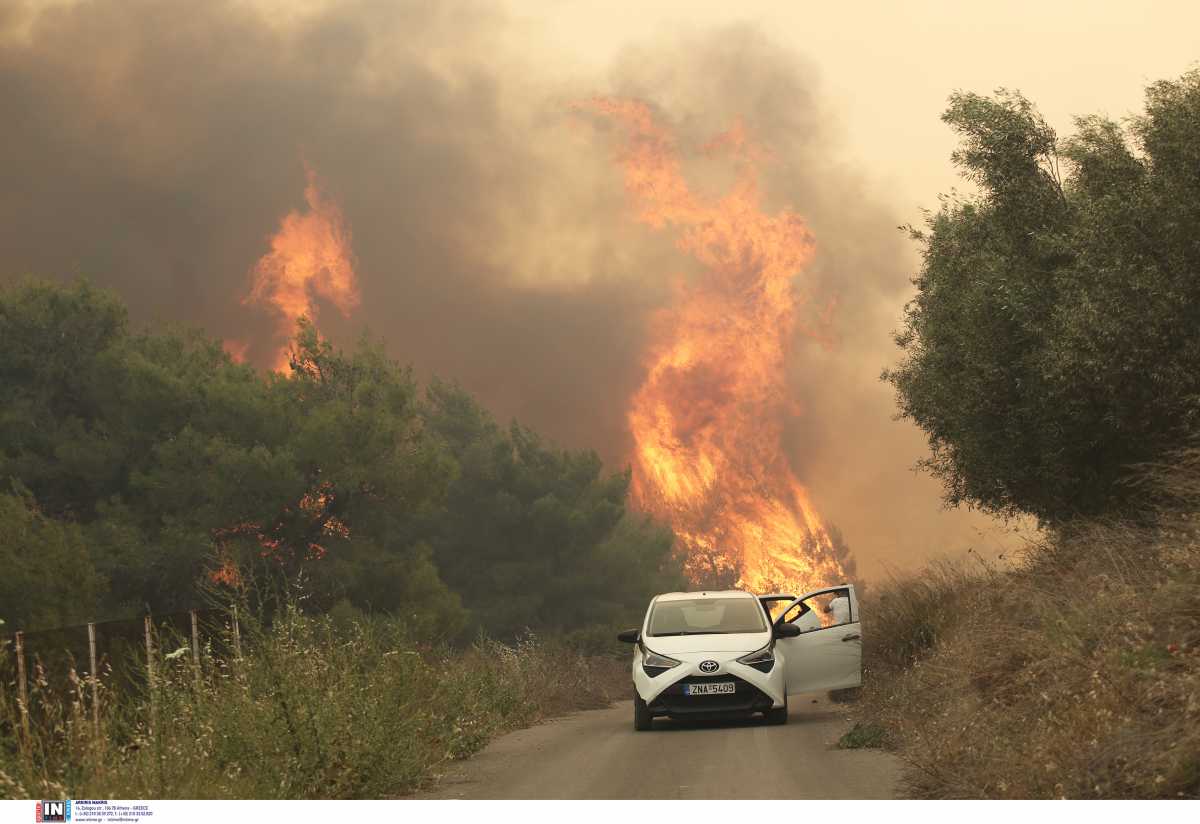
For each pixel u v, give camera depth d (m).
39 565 31.73
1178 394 13.98
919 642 16.59
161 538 38.97
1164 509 11.77
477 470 63.09
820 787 9.17
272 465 39.62
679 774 10.33
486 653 22.95
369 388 44.38
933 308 18.86
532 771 11.25
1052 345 14.84
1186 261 14.07
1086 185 15.61
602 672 29.20
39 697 8.93
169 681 9.92
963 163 17.19
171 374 41.88
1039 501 17.39
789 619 16.20
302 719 9.73
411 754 10.69
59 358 42.56
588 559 63.66
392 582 41.81
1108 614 9.52
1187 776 7.02
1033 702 9.16
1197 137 14.09
